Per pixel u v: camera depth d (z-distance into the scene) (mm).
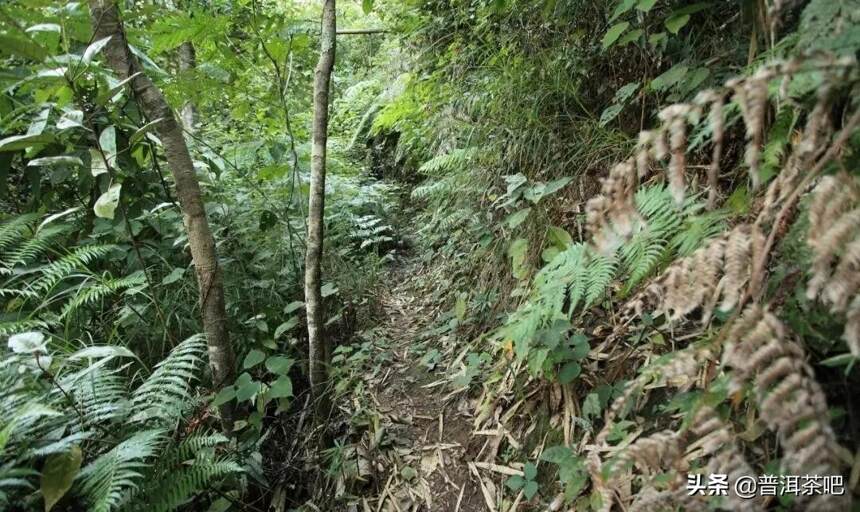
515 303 2562
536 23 2670
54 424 1557
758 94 797
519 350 1816
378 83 5492
